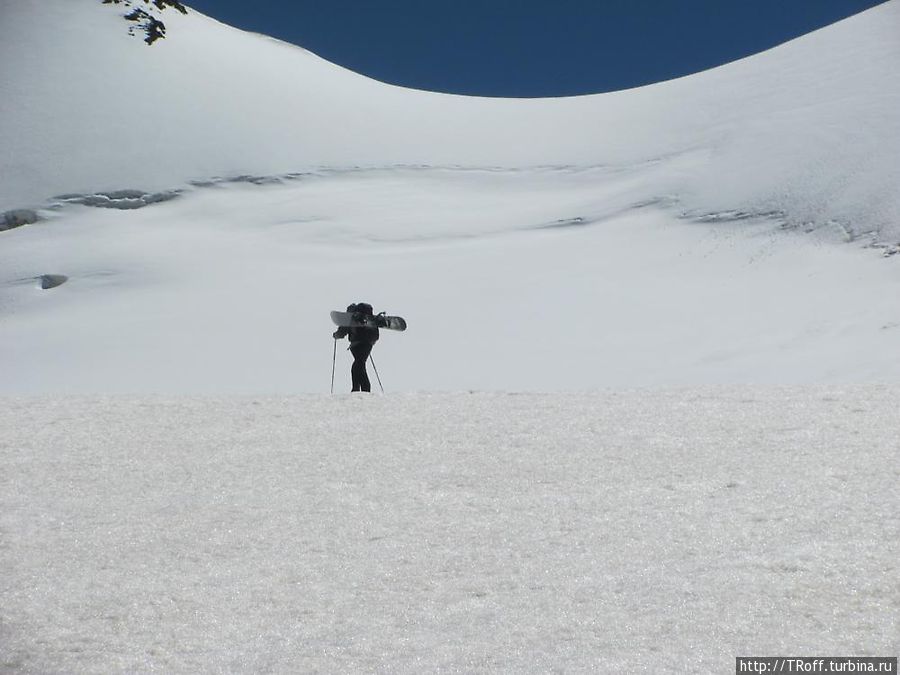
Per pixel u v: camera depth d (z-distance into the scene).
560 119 89.12
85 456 8.66
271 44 116.19
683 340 37.44
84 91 90.44
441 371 35.78
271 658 4.48
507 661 4.37
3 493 7.51
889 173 53.34
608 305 43.38
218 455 8.65
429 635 4.70
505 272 50.78
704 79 89.75
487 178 76.12
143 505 7.14
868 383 11.24
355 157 81.56
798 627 4.62
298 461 8.36
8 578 5.66
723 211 55.97
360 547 6.07
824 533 5.88
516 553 5.85
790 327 37.66
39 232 69.75
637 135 80.00
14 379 40.78
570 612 4.91
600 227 58.84
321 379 36.75
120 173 77.94
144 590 5.41
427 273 52.50
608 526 6.27
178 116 87.38
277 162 80.00
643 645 4.49
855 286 42.00
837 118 64.69
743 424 8.98
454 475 7.73
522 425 9.42
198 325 47.00
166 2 110.62
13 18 101.44
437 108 96.06
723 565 5.45
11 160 80.19
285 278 55.44
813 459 7.62
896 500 6.45
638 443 8.48
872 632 4.53
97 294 57.12
